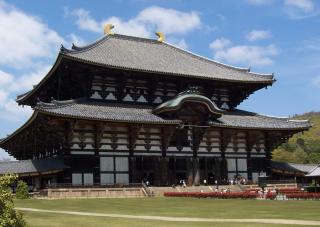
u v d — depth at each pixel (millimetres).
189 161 73000
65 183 62250
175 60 84250
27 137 77500
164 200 53469
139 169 69562
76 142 64625
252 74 84875
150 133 70500
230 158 77000
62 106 63875
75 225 27531
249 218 31703
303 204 44625
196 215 34688
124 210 40281
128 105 72875
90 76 69000
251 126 76000
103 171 66000
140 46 86312
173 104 69375
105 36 83562
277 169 81562
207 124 72750
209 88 80438
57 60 65938
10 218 17266
